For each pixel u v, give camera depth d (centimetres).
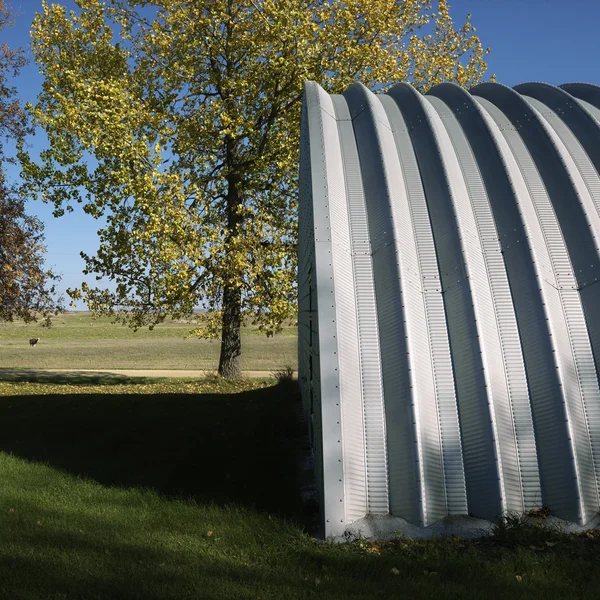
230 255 1917
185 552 548
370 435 640
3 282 2192
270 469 845
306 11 1973
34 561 510
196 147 2075
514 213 746
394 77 2047
